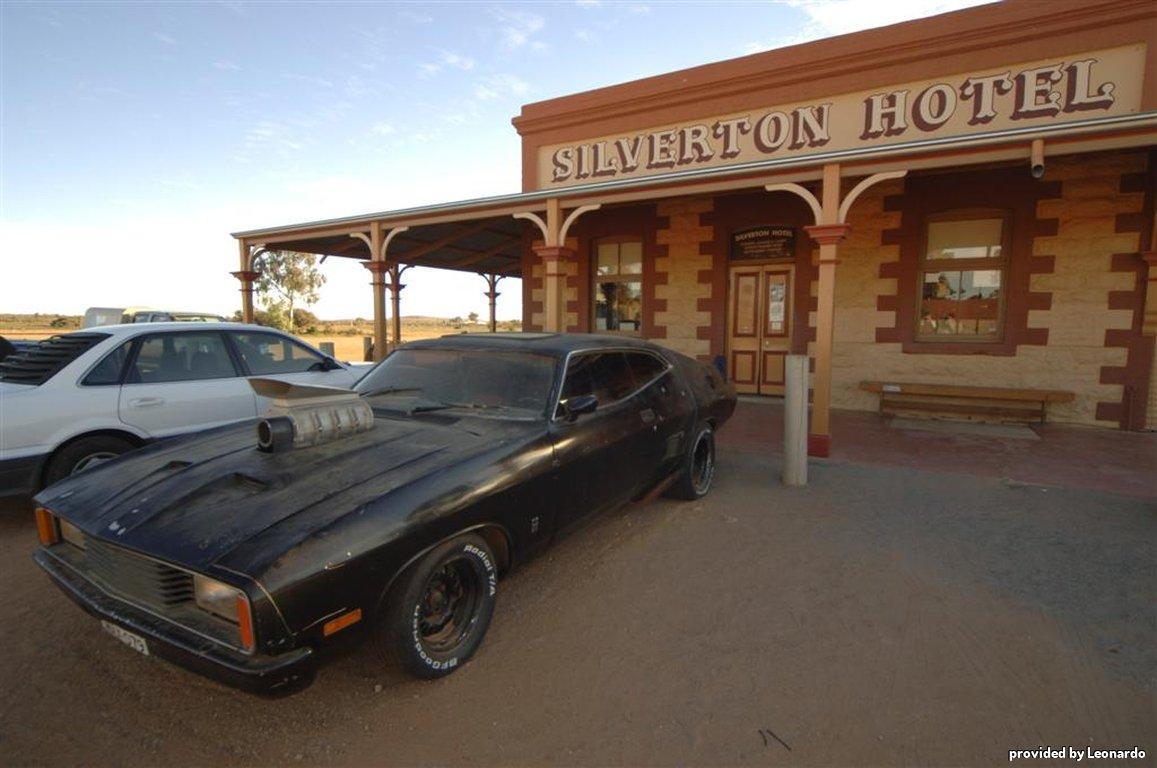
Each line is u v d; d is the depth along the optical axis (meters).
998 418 8.80
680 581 3.84
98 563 2.67
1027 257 8.63
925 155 6.26
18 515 5.07
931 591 3.70
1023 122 8.16
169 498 2.73
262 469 2.91
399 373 4.25
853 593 3.68
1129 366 8.20
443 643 2.89
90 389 4.80
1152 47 7.50
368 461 2.98
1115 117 5.53
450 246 14.51
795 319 10.16
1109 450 7.11
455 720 2.61
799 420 5.71
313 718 2.62
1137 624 3.32
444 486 2.79
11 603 3.58
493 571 3.09
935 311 9.39
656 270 11.15
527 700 2.73
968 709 2.65
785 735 2.50
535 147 11.95
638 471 4.28
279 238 11.64
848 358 9.82
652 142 10.68
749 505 5.23
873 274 9.57
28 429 4.48
